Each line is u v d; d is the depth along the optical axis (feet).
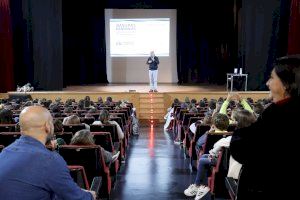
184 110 30.60
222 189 15.06
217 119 16.94
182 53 66.13
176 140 32.32
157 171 22.44
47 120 7.20
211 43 65.10
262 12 52.47
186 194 17.66
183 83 66.39
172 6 61.82
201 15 64.90
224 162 14.49
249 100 35.47
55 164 6.73
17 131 18.30
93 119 24.03
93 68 66.13
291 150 5.37
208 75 66.08
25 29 53.06
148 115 47.80
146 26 64.59
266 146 5.46
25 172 6.61
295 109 5.42
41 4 52.54
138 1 61.00
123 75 66.69
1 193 6.58
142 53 64.95
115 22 64.64
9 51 51.88
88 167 13.52
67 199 6.78
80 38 64.80
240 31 59.06
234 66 62.69
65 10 62.64
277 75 5.60
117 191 18.48
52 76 53.42
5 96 49.42
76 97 47.78
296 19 50.37
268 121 5.49
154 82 49.96
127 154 27.35
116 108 32.14
